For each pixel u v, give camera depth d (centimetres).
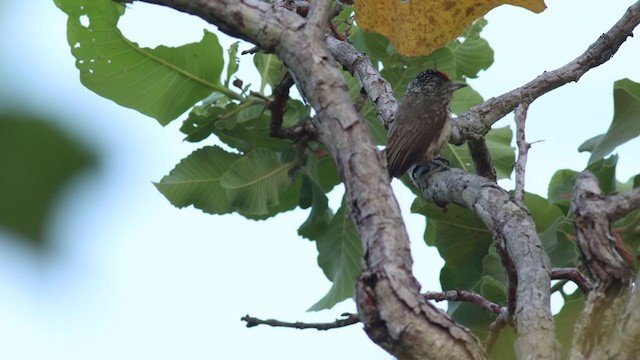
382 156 488
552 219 912
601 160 945
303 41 511
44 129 165
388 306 435
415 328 430
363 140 489
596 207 478
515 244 604
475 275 941
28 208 159
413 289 443
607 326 473
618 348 464
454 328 437
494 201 687
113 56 952
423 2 691
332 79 504
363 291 441
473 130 899
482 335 885
